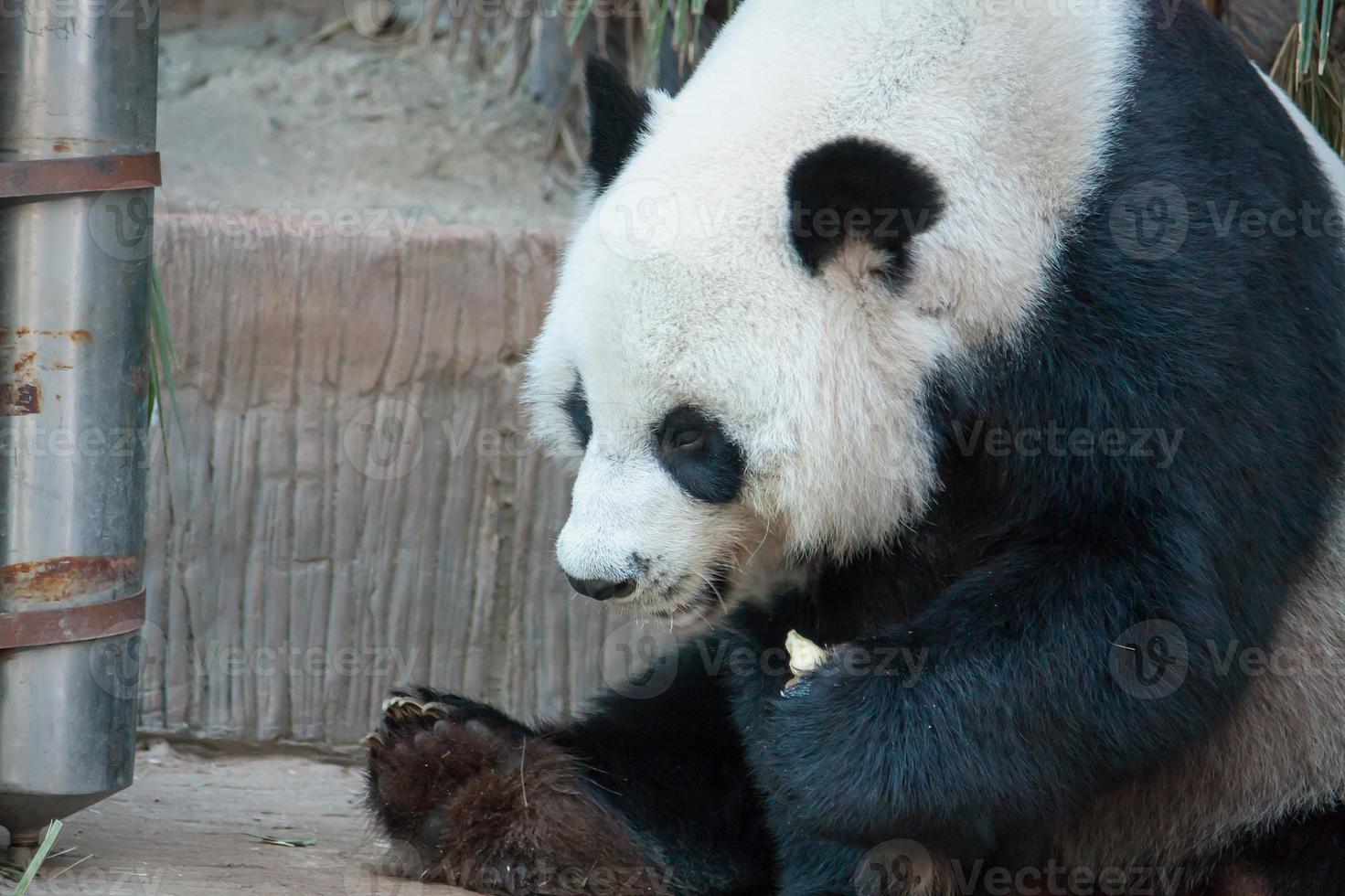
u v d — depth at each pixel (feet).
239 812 40.01
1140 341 29.89
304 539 48.32
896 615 33.99
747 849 37.52
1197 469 29.71
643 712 38.04
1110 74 31.24
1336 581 33.06
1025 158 30.76
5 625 30.04
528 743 35.88
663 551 31.60
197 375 47.50
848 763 30.17
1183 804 33.99
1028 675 29.68
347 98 59.67
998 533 32.07
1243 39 44.60
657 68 53.72
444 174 56.03
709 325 30.37
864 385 30.94
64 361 30.45
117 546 31.30
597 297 30.81
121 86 30.60
